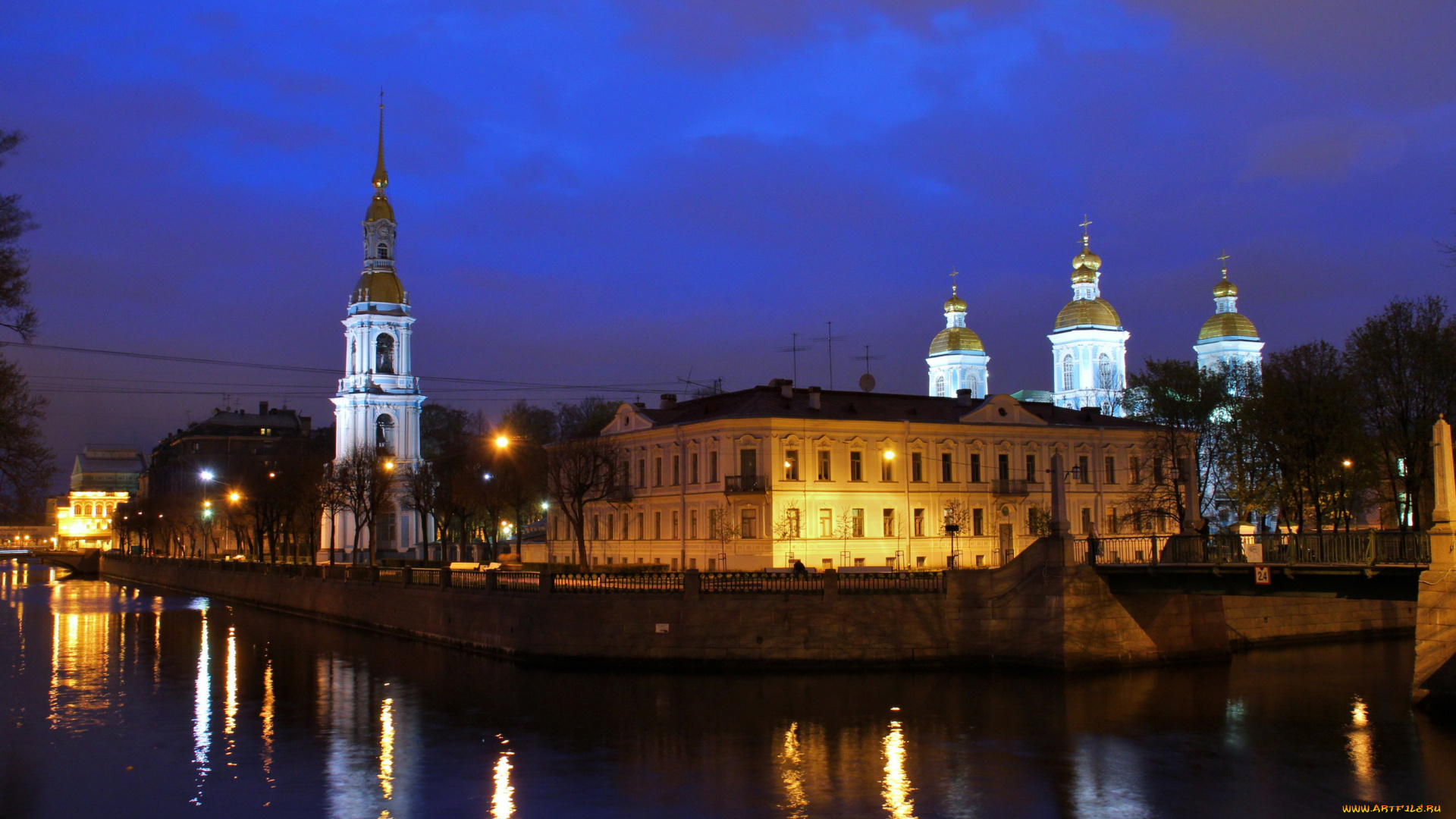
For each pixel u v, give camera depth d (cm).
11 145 3809
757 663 5444
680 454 8669
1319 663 5753
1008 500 9038
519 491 10388
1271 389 7262
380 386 13650
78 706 4906
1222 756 3878
